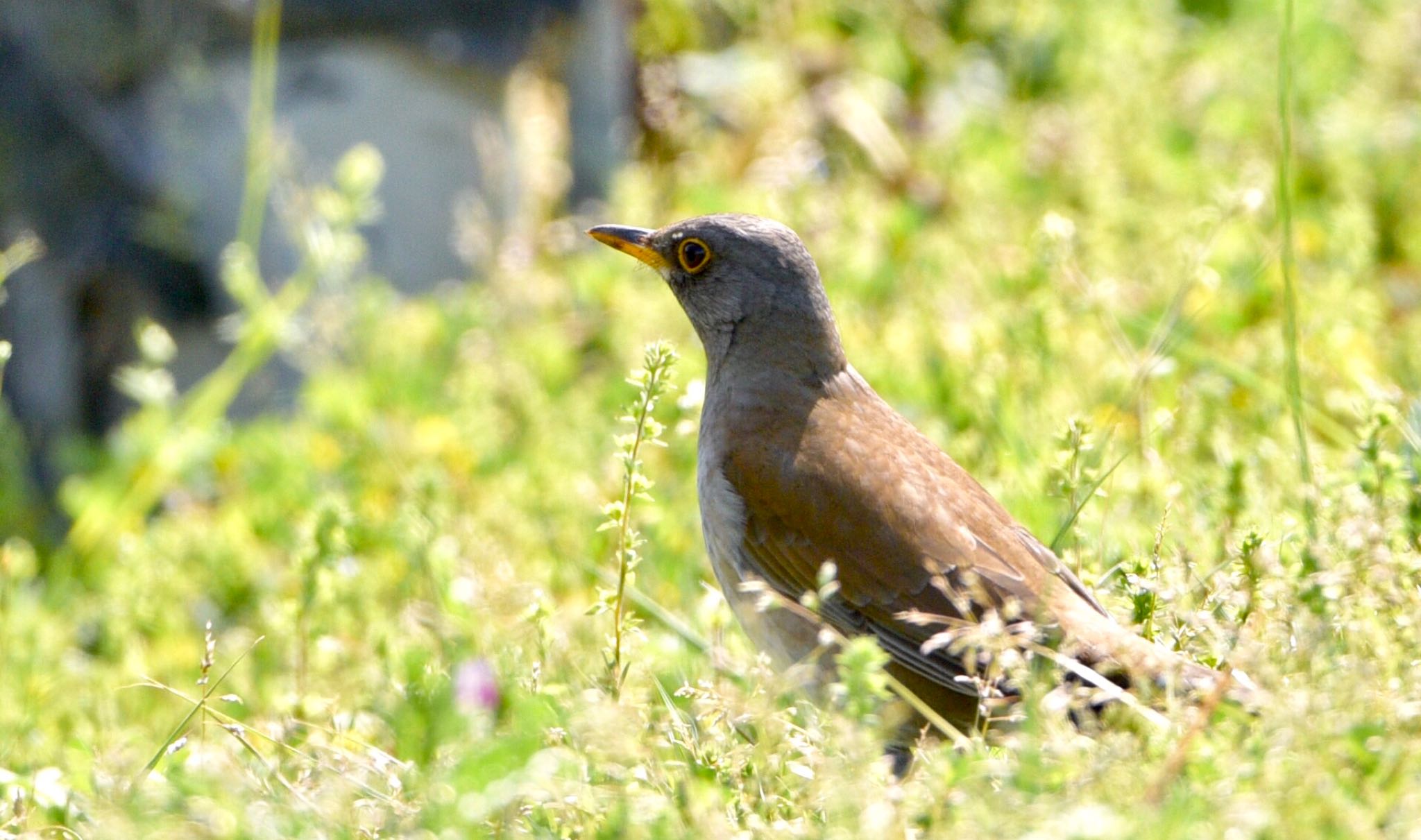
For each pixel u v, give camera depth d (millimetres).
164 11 13992
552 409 12305
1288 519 7711
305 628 9203
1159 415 9234
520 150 15422
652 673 7609
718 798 6262
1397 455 8383
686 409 9031
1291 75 9297
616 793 6156
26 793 7027
